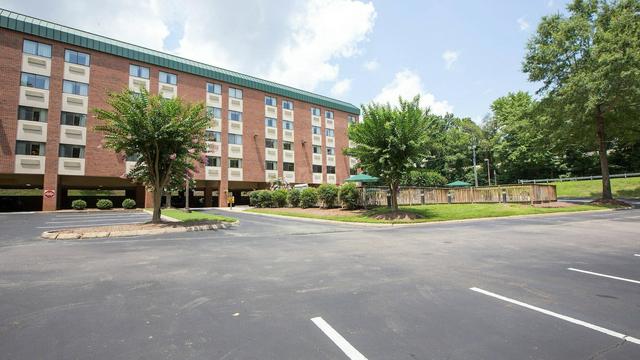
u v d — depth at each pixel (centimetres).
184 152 1525
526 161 4953
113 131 1420
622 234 1121
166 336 348
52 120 2897
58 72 2958
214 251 867
